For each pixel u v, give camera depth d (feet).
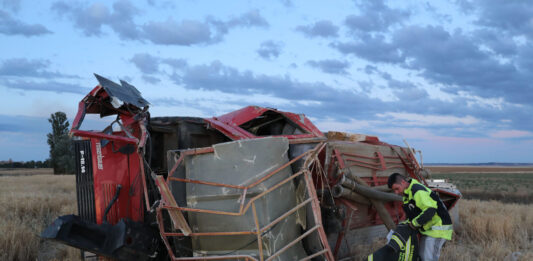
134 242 19.12
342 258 22.74
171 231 19.72
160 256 20.75
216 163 18.54
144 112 21.20
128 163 21.59
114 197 21.07
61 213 40.19
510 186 140.15
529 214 41.19
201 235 18.67
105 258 20.65
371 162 25.43
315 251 19.47
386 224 23.73
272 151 18.79
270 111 25.35
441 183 32.63
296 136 23.30
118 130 22.39
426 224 18.12
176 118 24.50
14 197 47.34
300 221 19.53
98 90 21.21
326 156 21.71
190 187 18.90
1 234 26.50
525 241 29.01
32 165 419.33
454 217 33.06
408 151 29.86
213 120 24.27
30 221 34.81
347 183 21.77
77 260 23.89
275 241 18.12
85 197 21.61
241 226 17.99
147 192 20.88
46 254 26.50
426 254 18.11
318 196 21.65
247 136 22.25
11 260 24.04
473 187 131.23
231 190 18.04
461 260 24.00
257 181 18.11
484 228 32.14
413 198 18.06
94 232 18.49
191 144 24.23
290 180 19.54
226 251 18.38
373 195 23.31
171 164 18.84
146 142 21.40
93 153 21.80
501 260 24.84
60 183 89.66
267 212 18.10
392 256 17.83
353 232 23.95
